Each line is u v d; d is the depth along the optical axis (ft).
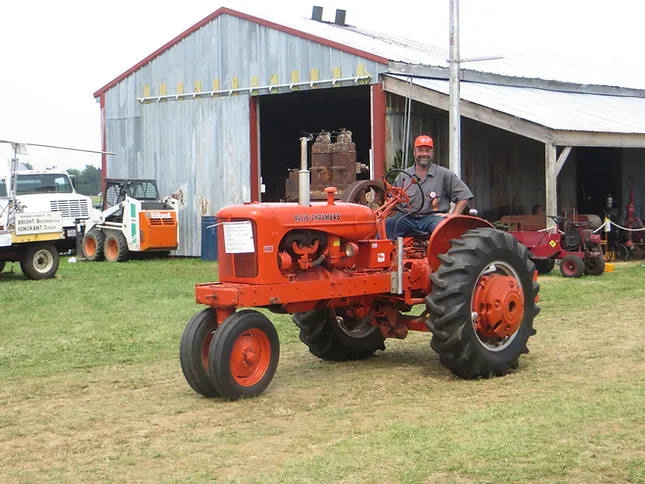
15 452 16.49
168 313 33.63
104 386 21.97
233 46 62.23
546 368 22.84
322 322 23.89
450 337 21.38
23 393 21.29
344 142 53.83
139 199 63.36
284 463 15.40
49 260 48.14
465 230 23.77
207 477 14.79
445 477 14.42
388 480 14.35
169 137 66.39
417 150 24.27
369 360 24.81
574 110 57.98
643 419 17.43
